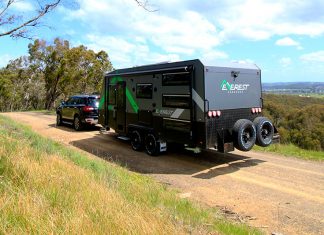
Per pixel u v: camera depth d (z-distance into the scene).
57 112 20.14
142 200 5.10
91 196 4.39
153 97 10.97
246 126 9.38
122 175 7.46
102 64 38.50
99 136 15.65
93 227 3.39
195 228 4.30
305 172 8.90
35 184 4.54
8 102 55.88
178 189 7.45
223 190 7.39
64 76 38.06
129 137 12.59
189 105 9.44
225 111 9.48
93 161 8.28
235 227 4.92
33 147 7.90
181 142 9.86
